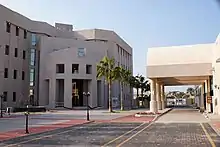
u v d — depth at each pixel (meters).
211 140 16.83
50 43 78.31
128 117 39.53
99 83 78.69
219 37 33.84
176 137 18.23
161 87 63.34
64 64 72.69
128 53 111.31
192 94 124.81
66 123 30.45
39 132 21.97
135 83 96.25
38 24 80.94
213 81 41.94
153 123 29.89
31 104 76.56
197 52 41.53
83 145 15.02
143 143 15.57
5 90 68.94
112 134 20.16
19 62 74.75
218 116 36.59
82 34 88.81
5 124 29.86
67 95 71.88
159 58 42.81
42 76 76.31
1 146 15.12
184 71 41.62
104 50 82.38
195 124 28.25
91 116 42.75
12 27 72.56
